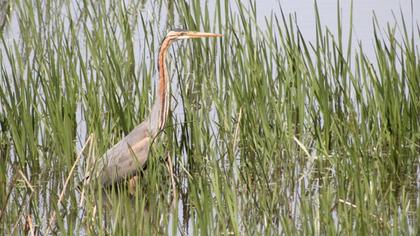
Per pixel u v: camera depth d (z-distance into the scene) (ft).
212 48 57.88
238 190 42.70
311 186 43.47
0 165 42.80
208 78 53.93
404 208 34.55
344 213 34.91
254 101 49.37
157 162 42.83
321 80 48.11
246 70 49.49
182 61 55.98
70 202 42.83
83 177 44.98
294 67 50.39
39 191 44.06
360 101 47.19
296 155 47.09
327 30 49.21
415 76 48.32
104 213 40.16
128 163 44.73
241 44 52.06
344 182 40.91
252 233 36.11
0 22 71.97
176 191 42.37
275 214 39.68
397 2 74.28
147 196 41.65
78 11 73.31
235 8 71.61
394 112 46.91
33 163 46.57
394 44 52.26
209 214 36.32
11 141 49.08
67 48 50.88
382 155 46.60
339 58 48.98
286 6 73.41
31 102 50.16
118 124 48.08
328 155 45.39
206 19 54.03
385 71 47.93
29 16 59.11
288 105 48.26
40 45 55.88
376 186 40.91
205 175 41.93
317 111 51.06
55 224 40.06
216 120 52.70
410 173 45.44
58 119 46.01
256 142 45.96
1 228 38.96
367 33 66.95
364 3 74.43
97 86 50.67
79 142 49.70
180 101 55.77
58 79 48.49
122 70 53.16
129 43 55.62
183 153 48.65
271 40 50.37
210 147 46.11
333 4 74.64
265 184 42.34
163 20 71.00
